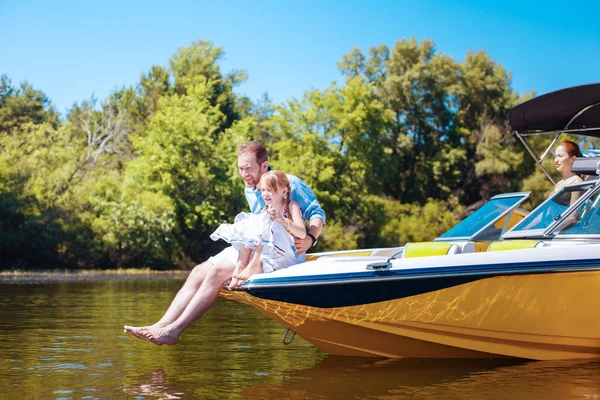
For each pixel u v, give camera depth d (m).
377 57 50.88
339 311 4.50
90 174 33.50
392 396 3.53
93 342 5.59
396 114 48.34
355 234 39.56
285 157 39.22
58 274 25.30
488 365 4.60
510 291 4.44
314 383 3.89
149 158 34.50
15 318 7.53
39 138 34.84
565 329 4.70
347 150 39.78
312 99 39.22
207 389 3.71
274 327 6.89
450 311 4.50
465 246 4.66
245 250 4.55
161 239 31.83
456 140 48.03
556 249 4.42
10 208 29.31
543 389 3.71
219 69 50.03
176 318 4.52
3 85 48.28
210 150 35.72
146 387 3.76
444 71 47.81
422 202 47.00
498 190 46.16
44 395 3.55
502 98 47.50
